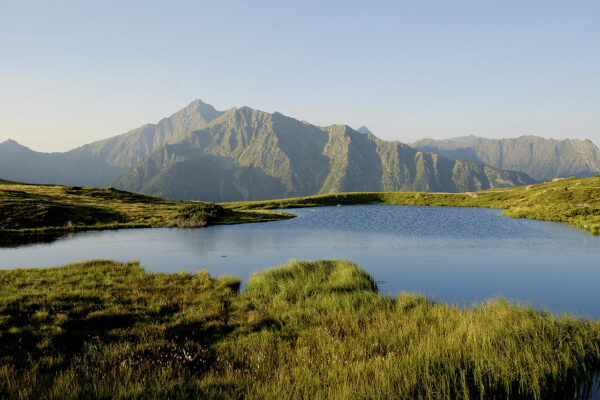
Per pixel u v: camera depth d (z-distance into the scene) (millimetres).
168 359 9469
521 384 7547
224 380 7875
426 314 13023
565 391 7727
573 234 43938
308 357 9273
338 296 16203
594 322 11969
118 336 11312
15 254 31859
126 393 6797
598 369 8648
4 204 56594
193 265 26812
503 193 108438
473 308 13945
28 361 8977
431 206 103875
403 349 9508
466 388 7238
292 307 14773
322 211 87625
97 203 77438
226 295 17234
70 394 6715
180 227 53969
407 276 22797
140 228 53000
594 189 72250
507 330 10500
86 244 37469
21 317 12516
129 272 22328
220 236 43750
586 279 21875
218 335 11969
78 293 16016
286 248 34844
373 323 12125
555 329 10539
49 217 54875
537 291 19172
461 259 28656
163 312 14375
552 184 100062
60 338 10914
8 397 6668
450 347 9289
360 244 37281
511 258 28953
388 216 73062
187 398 6777
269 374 8211
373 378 7824
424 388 7301
